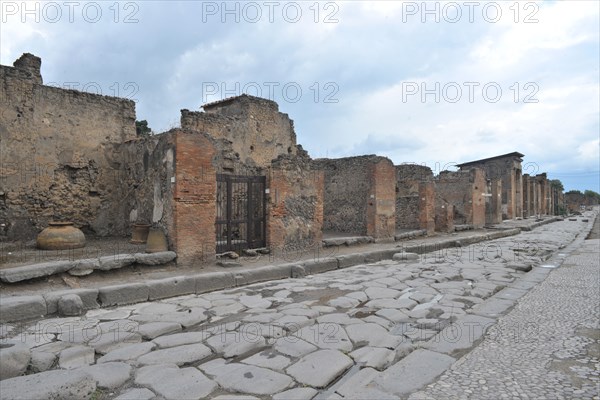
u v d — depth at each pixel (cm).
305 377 369
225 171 1341
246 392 340
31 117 1159
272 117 1933
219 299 668
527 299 688
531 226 2814
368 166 1512
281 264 905
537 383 352
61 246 930
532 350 437
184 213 853
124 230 1306
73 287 642
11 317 519
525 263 1065
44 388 316
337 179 1820
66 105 1235
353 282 817
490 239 1959
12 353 368
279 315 567
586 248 1555
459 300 680
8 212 1107
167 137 899
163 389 341
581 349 437
